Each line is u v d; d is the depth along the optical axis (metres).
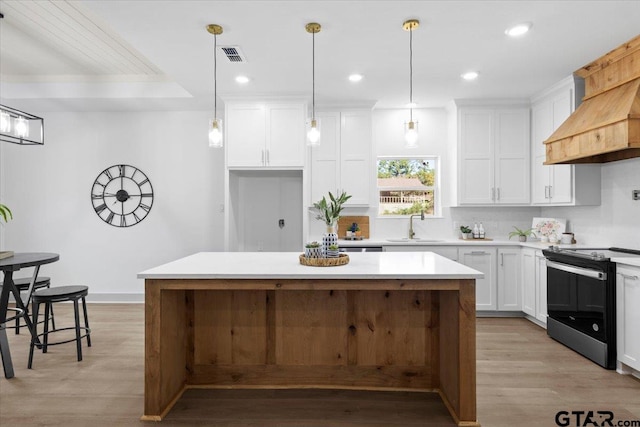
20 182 4.96
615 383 2.61
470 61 3.33
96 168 4.97
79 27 3.22
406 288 2.12
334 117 4.55
